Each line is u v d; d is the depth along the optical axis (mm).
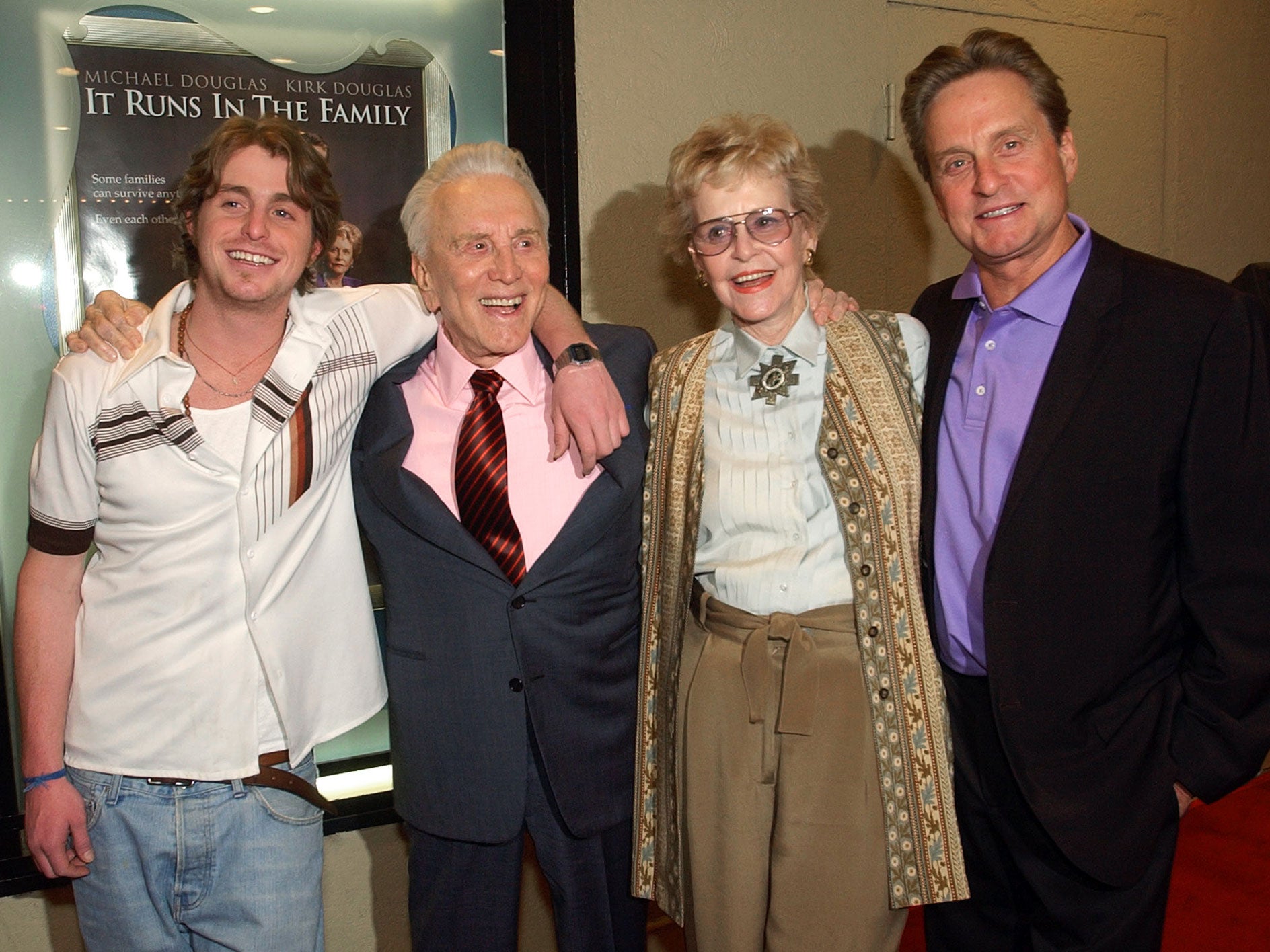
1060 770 1591
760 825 1651
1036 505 1563
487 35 2191
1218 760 1538
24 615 1566
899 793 1609
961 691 1774
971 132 1606
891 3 2641
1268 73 3316
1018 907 1851
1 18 1835
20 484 1948
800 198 1646
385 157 2129
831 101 2582
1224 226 3316
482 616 1677
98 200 1930
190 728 1545
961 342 1759
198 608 1543
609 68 2322
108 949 1584
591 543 1694
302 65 2037
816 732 1607
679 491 1717
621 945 1851
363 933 2281
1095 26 2961
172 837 1553
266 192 1515
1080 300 1594
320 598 1660
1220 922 2555
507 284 1626
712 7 2418
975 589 1679
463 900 1771
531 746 1720
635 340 1900
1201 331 1517
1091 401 1550
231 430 1560
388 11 2096
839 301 1779
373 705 1747
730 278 1652
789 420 1656
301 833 1648
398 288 1807
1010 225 1599
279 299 1568
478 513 1692
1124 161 3088
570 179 2295
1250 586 1519
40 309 1923
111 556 1579
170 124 1956
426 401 1780
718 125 1651
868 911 1627
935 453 1727
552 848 1756
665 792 1749
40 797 1554
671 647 1726
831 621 1616
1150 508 1549
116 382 1509
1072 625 1573
